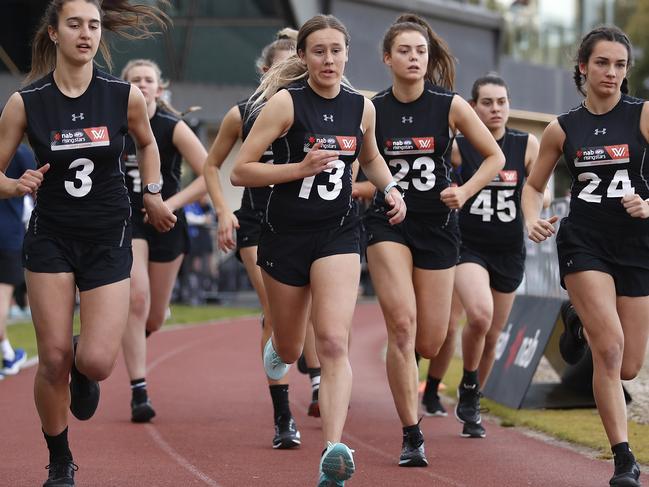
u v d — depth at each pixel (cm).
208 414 1947
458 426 1858
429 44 1630
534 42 7931
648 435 1673
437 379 1981
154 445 1612
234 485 1320
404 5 6588
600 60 1288
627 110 1305
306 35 1259
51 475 1228
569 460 1521
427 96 1485
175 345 3244
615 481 1251
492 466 1470
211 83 5981
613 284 1302
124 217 1235
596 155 1301
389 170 1420
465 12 7125
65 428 1238
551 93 7975
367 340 3553
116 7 1376
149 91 1844
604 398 1279
